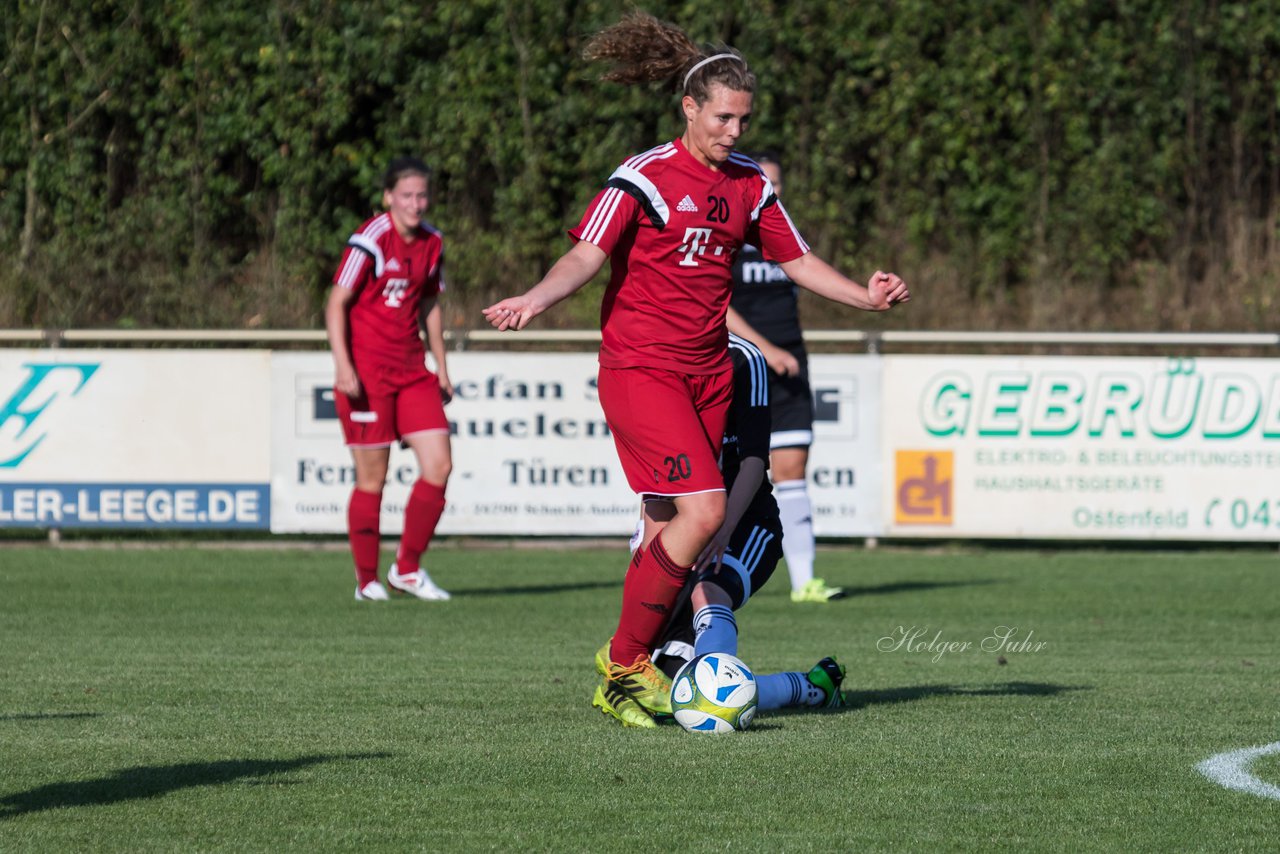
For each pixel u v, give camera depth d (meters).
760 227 18.08
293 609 30.75
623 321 17.73
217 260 61.69
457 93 62.75
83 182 61.81
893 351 52.16
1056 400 40.84
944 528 41.03
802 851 12.62
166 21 62.06
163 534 45.03
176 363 41.16
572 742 17.11
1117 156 65.06
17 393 41.25
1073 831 13.31
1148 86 66.00
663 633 18.66
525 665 23.34
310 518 41.34
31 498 41.34
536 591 34.09
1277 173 68.69
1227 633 28.05
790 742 17.14
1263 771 15.70
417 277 31.75
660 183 17.27
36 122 61.97
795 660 24.34
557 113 63.28
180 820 13.48
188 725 18.12
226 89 62.09
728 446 19.17
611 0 63.00
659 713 18.19
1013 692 21.02
